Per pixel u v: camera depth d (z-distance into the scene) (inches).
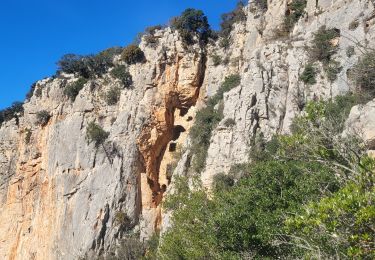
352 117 1182.9
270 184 1184.2
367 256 543.8
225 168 2257.6
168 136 2883.9
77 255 2581.2
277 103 2319.1
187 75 2923.2
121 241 2551.7
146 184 2743.6
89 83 3051.2
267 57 2444.6
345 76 2038.6
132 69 3004.4
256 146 2219.5
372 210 521.7
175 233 1472.7
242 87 2436.0
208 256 1267.2
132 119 2834.6
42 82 3366.1
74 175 2817.4
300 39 2370.8
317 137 783.1
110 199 2650.1
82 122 2938.0
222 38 3019.2
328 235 635.5
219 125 2390.5
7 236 3038.9
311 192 1036.5
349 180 679.7
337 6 2303.2
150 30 3152.1
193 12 3061.0
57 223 2770.7
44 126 3157.0
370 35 2026.3
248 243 1104.8
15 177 3179.1
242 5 3083.2
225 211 1184.2
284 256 1065.5
